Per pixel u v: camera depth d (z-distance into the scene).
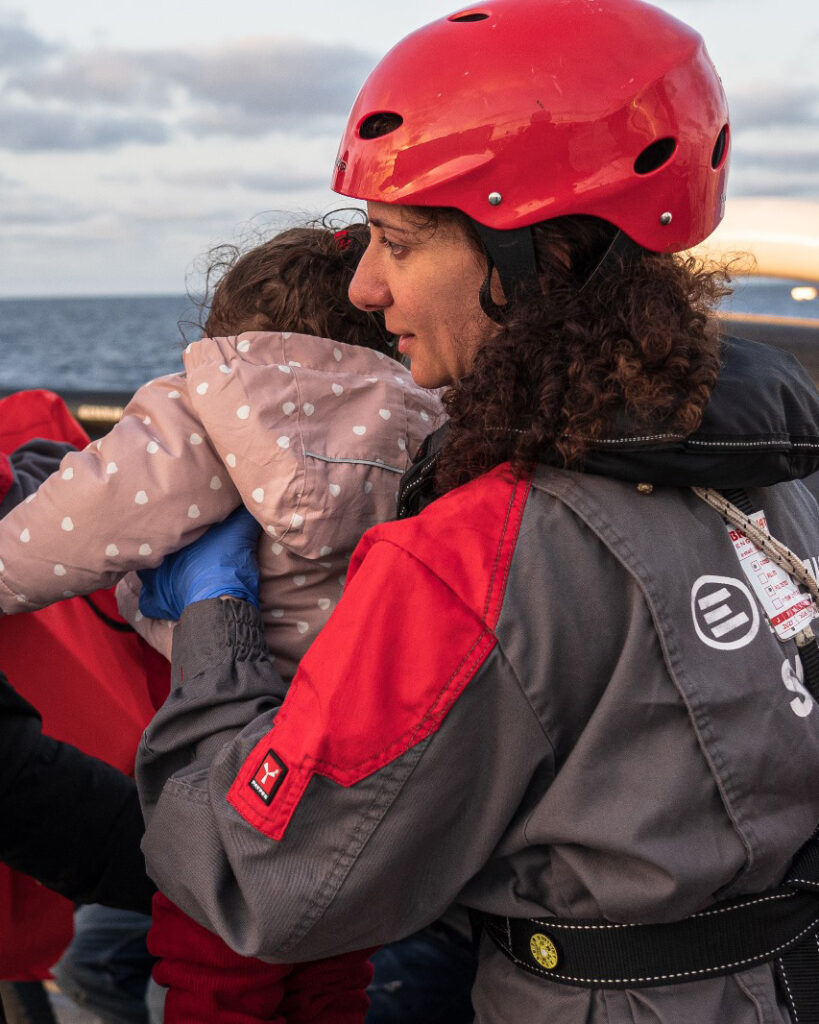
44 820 1.14
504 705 0.81
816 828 0.89
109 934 1.82
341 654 0.82
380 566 0.83
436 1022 1.51
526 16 0.88
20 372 86.69
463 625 0.81
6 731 1.11
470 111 0.85
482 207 0.86
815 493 1.33
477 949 1.03
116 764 1.29
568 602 0.81
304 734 0.82
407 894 0.85
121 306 119.88
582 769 0.81
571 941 0.86
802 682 0.86
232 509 1.13
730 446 0.81
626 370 0.79
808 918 0.86
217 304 1.25
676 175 0.87
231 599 1.06
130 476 1.08
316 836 0.82
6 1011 1.70
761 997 0.83
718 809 0.81
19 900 1.30
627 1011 0.84
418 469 0.95
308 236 1.24
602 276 0.86
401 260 0.91
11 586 1.13
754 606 0.85
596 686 0.82
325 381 1.11
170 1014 0.98
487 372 0.83
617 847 0.79
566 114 0.84
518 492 0.83
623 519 0.82
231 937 0.85
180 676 1.04
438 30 0.90
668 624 0.81
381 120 0.90
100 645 1.34
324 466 1.07
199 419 1.13
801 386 0.90
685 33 0.91
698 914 0.84
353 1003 1.06
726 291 0.92
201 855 0.87
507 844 0.85
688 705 0.80
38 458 1.43
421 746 0.80
